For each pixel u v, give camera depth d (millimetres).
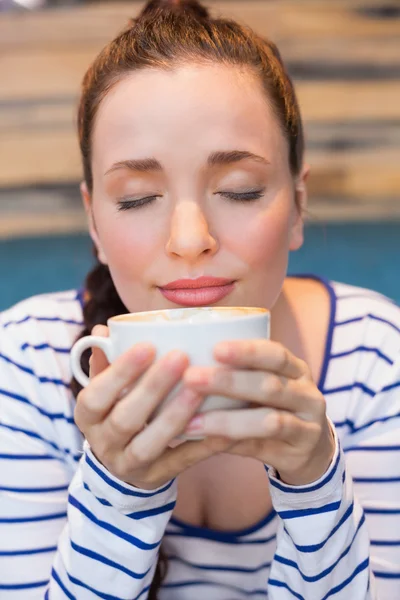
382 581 1096
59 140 3627
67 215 3648
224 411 742
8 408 1186
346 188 3729
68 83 3598
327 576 902
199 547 1182
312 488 845
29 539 1134
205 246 934
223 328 715
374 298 1333
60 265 3354
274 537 1177
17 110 3619
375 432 1173
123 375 736
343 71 3736
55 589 976
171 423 736
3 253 3521
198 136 946
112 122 991
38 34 3596
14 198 3629
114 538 900
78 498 926
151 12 1204
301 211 1209
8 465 1153
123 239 1013
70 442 1206
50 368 1235
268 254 1005
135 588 926
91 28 3605
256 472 1184
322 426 789
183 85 959
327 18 3727
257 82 1023
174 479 915
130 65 995
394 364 1198
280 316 1257
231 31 1095
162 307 1018
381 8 3730
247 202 989
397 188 3740
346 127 3732
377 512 1127
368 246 3490
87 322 1231
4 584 1113
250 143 971
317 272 3225
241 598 1226
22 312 1331
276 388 732
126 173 980
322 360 1231
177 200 969
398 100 3742
